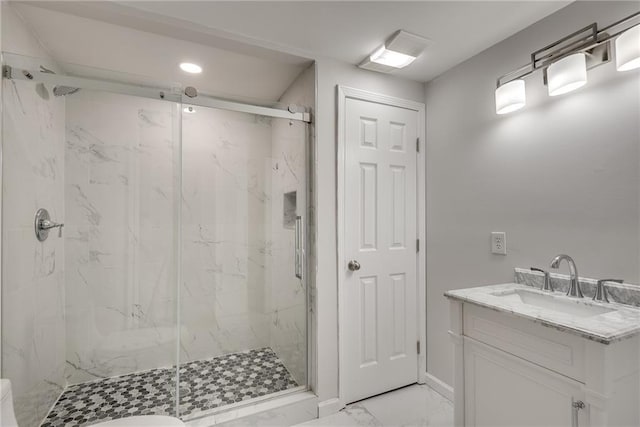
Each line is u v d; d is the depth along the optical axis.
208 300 2.34
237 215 2.29
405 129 2.21
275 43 1.79
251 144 2.23
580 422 0.98
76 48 1.80
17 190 1.46
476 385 1.34
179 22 1.57
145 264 2.10
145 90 1.78
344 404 1.96
